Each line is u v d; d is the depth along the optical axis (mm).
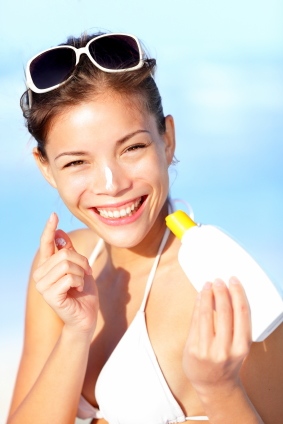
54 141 2742
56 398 2859
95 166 2711
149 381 2783
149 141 2715
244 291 2326
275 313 2309
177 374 2799
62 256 2691
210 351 2283
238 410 2434
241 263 2363
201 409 2787
